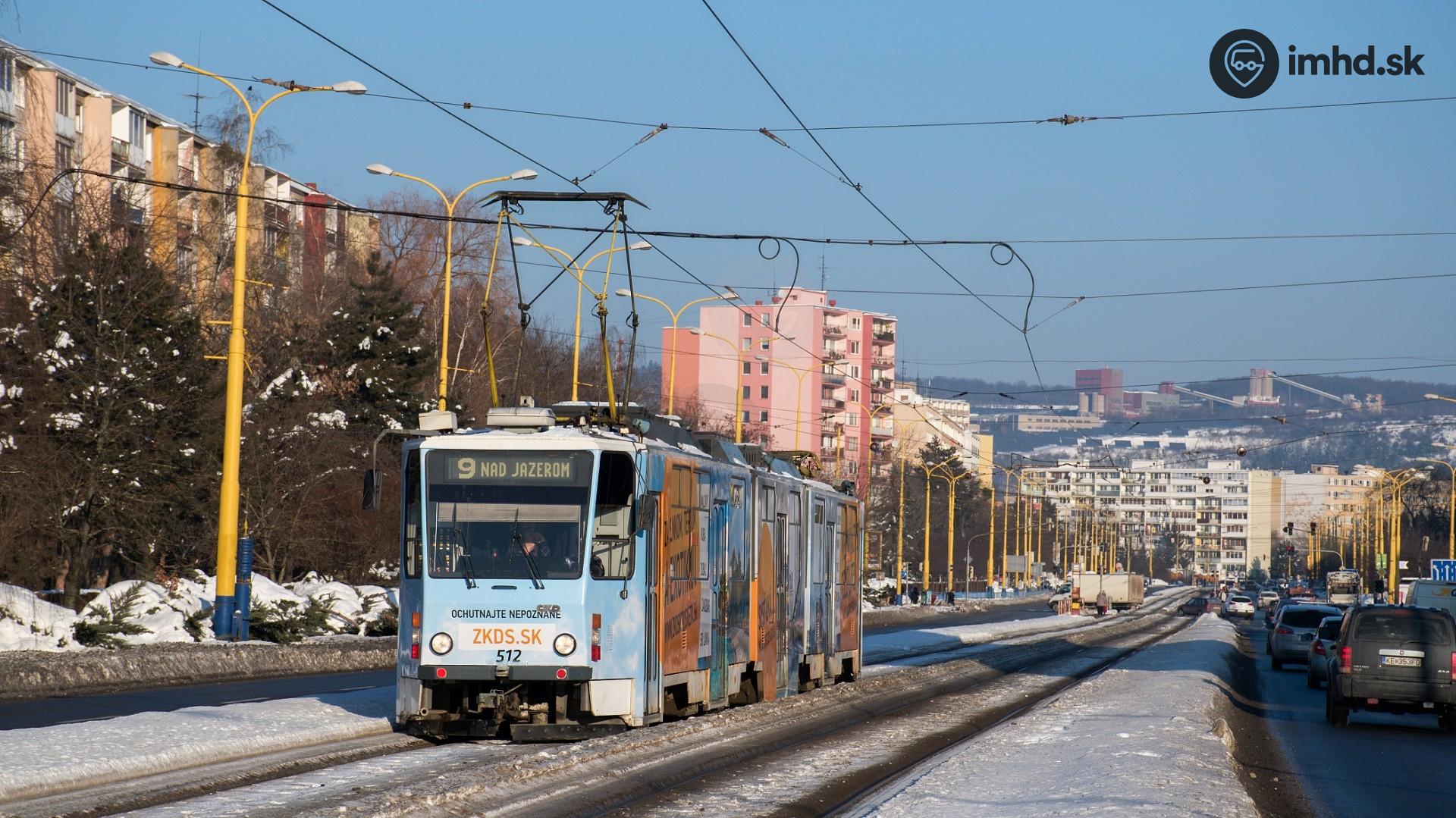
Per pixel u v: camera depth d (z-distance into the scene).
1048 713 35.84
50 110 108.06
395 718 29.56
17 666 38.28
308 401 72.94
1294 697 51.53
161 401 58.59
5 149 69.31
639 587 28.19
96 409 55.78
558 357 135.12
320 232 127.19
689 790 22.27
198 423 62.12
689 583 31.52
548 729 27.06
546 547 27.34
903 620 135.50
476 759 23.88
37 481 53.34
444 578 27.14
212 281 85.50
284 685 41.38
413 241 116.25
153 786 20.17
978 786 21.83
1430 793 25.55
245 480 66.88
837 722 34.72
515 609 27.02
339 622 62.97
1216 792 20.78
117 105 124.69
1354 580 195.75
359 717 29.33
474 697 27.33
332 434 73.50
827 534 46.19
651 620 28.70
